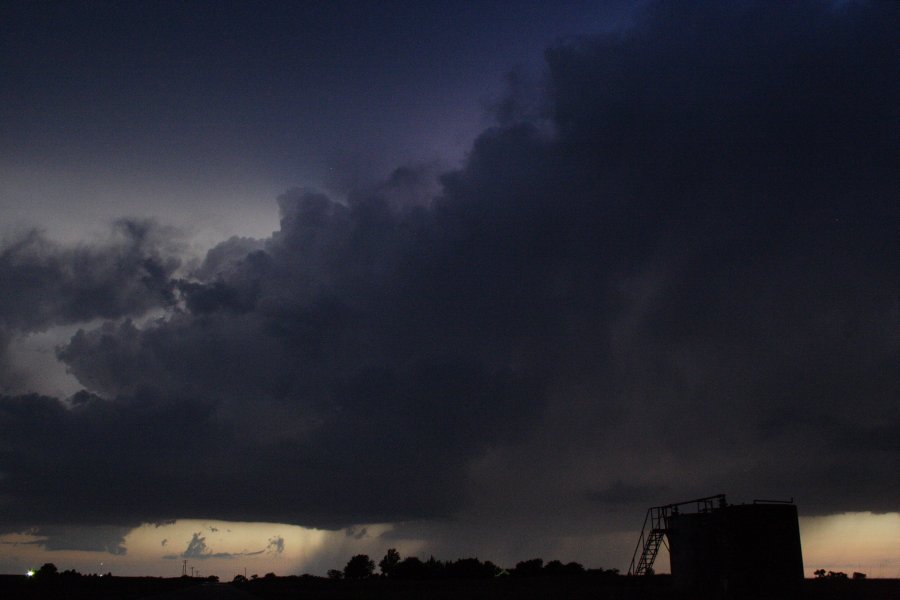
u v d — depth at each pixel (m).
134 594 81.50
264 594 82.00
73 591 88.50
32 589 91.12
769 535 53.91
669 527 62.09
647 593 60.25
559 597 61.94
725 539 54.97
